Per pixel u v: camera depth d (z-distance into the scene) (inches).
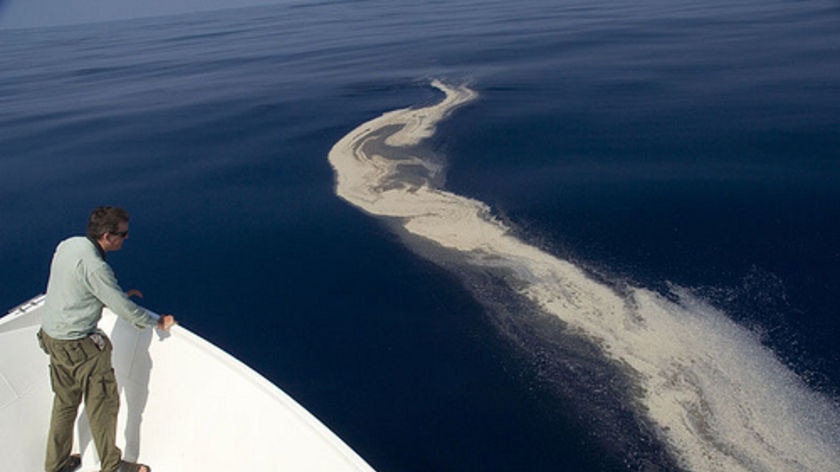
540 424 453.1
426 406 482.6
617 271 636.1
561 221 754.8
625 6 3341.5
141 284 702.5
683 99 1248.8
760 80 1343.5
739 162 869.2
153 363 286.0
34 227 885.2
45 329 235.1
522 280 638.5
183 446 265.1
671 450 418.0
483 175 928.9
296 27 4165.8
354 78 1871.3
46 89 2272.4
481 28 2918.3
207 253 765.3
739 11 2664.9
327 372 532.1
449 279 654.5
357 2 7012.8
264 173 1041.5
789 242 653.9
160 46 3673.7
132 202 956.0
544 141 1062.4
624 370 495.5
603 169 902.4
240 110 1568.7
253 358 557.9
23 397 270.7
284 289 669.9
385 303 625.3
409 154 1065.5
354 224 807.7
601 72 1604.3
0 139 1460.4
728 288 589.3
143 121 1539.1
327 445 232.7
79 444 273.1
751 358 493.0
